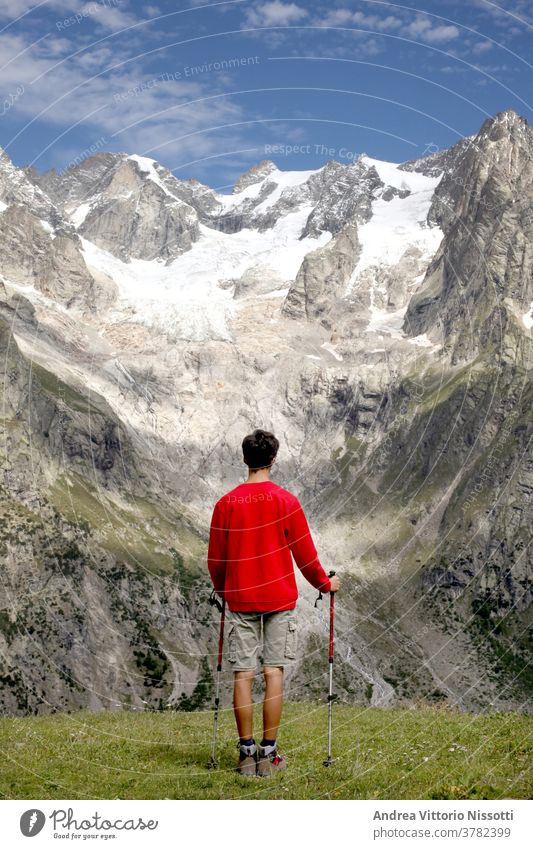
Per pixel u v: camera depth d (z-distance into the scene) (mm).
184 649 152750
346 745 10992
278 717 8984
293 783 8562
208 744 10977
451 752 10211
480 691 165000
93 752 10359
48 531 151000
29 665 128375
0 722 13805
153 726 13148
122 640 147125
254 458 9039
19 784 8633
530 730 11477
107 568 156125
